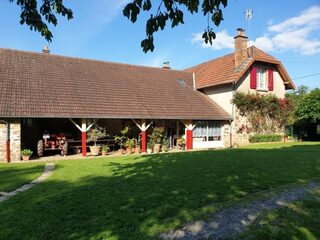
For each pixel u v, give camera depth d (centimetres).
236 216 540
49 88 1744
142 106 1912
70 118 1638
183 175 905
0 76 1689
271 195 659
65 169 1092
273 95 2359
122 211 578
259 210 568
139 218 541
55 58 2077
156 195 680
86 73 2047
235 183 786
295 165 1056
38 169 1116
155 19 400
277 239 455
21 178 930
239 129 2233
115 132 2064
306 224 506
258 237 460
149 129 2111
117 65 2330
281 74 2492
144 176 906
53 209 593
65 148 1672
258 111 2311
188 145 2080
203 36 436
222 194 685
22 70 1817
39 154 1609
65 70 1986
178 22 402
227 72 2311
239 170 968
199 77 2573
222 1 394
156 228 495
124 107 1834
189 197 662
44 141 1664
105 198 662
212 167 1039
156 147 1886
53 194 704
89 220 535
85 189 745
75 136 1952
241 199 634
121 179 866
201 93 2441
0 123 1479
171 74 2531
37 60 1975
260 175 884
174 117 1931
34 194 708
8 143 1479
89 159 1431
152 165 1130
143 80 2250
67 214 566
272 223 510
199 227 497
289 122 2461
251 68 2325
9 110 1474
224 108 2281
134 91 2048
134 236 468
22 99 1579
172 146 2191
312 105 2388
